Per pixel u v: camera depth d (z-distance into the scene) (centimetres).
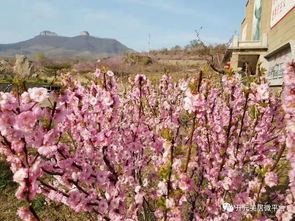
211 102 348
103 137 273
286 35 1262
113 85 296
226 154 331
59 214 469
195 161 320
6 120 193
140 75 379
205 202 330
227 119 361
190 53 4453
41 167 214
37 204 493
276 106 370
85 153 288
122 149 333
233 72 346
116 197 265
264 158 346
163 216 245
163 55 4862
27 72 2956
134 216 286
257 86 338
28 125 195
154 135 375
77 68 3322
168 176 231
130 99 488
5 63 3366
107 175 267
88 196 256
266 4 1683
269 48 1574
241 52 1650
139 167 364
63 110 220
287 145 214
